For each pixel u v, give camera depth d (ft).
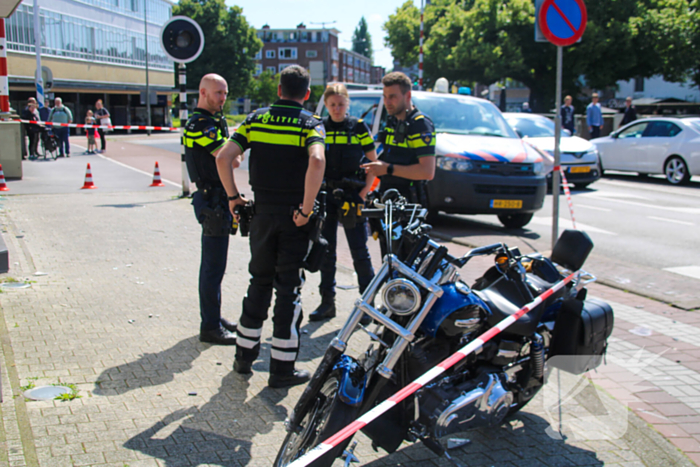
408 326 8.93
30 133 64.08
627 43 121.29
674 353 14.82
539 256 12.30
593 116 69.62
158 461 9.58
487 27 134.31
